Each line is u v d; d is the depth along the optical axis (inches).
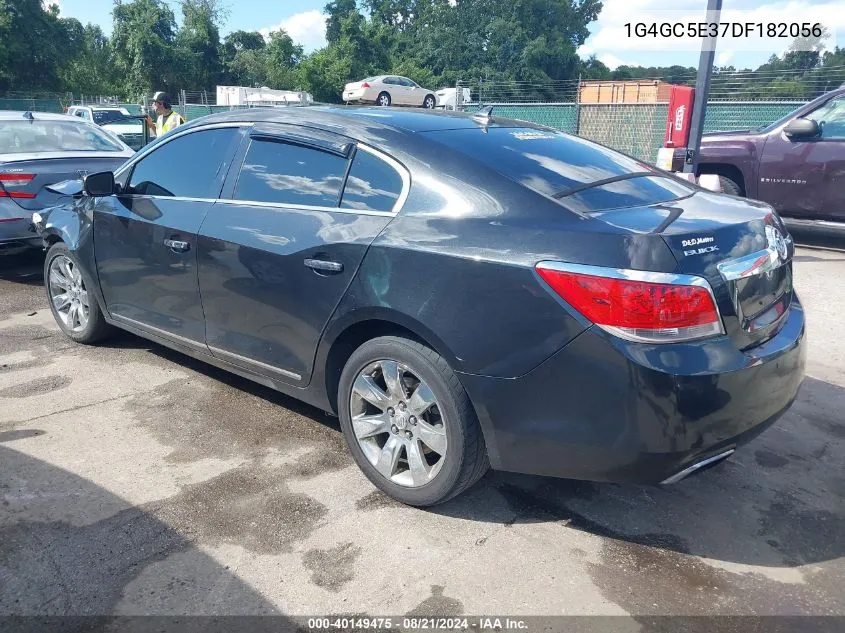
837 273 289.0
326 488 129.8
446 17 2223.2
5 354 194.9
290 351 137.1
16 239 262.7
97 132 313.9
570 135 154.7
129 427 152.6
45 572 104.9
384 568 108.0
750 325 108.9
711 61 303.6
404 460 125.0
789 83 557.3
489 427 110.5
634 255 99.1
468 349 109.0
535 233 106.7
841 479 136.9
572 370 101.7
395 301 116.0
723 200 130.0
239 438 148.6
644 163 151.0
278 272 134.4
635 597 102.8
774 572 109.2
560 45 2160.4
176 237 155.9
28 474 132.0
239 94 1242.6
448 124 137.7
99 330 195.9
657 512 125.0
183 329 161.3
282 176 141.3
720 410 100.4
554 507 125.7
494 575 107.0
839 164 308.8
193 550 111.0
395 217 120.8
